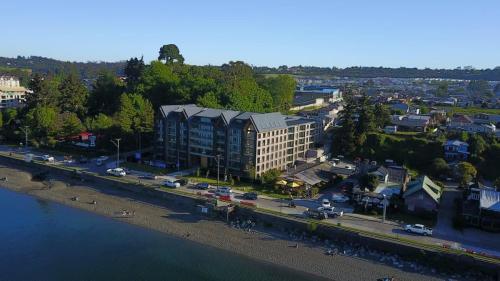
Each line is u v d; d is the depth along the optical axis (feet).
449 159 485.97
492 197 317.83
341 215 321.93
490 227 304.30
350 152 532.73
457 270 252.83
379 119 579.89
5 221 325.01
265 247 285.64
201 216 339.98
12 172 461.78
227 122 423.64
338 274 250.98
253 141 409.49
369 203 339.36
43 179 437.99
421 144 508.94
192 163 463.42
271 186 393.29
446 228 306.96
